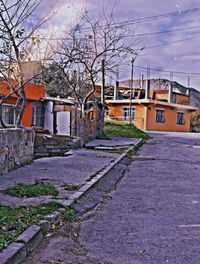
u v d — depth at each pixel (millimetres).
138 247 4367
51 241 4488
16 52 10453
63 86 24234
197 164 12727
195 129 48000
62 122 20688
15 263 3672
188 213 6008
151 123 39406
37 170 9117
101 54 19484
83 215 5758
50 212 5262
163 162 13039
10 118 17906
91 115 20234
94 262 3881
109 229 5062
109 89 41594
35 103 21094
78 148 15320
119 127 27688
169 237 4762
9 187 6777
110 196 7285
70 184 7438
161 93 46969
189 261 3969
